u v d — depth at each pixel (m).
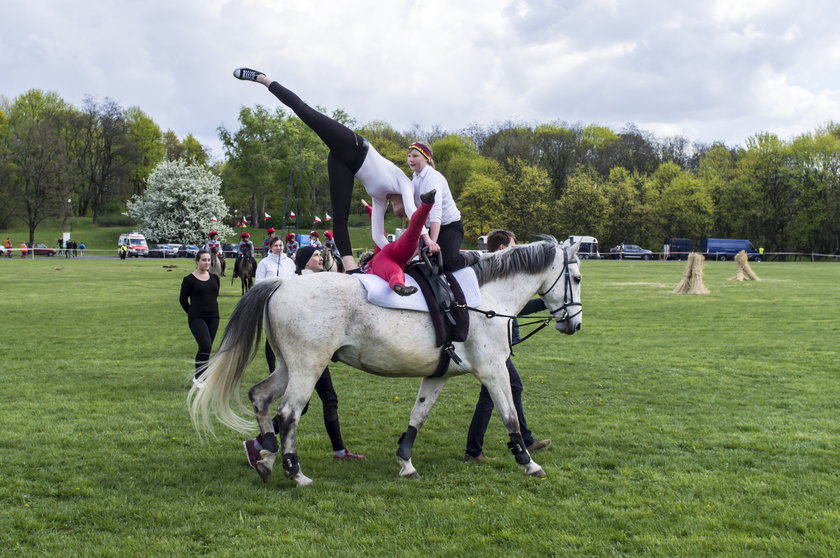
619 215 77.44
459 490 5.84
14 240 76.69
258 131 85.50
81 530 4.90
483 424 6.69
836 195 73.19
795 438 7.30
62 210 75.06
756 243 79.31
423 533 4.90
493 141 99.88
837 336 14.91
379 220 6.53
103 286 29.28
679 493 5.71
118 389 9.68
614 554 4.56
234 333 5.93
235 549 4.61
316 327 5.77
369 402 9.12
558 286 7.02
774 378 10.57
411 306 5.97
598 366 11.54
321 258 7.62
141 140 98.06
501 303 6.57
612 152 94.25
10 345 13.71
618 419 8.18
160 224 78.06
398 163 85.00
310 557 4.48
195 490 5.75
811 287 29.42
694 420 8.10
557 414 8.42
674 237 80.81
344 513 5.30
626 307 21.20
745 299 23.81
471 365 6.32
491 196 77.50
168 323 17.34
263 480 5.92
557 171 91.19
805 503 5.46
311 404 8.95
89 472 6.15
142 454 6.74
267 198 93.44
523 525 5.05
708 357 12.40
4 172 72.31
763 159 78.12
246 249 25.98
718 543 4.72
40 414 8.19
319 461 6.68
